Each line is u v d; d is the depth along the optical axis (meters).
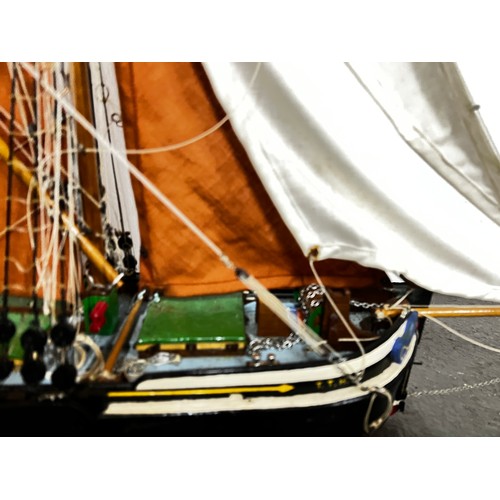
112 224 1.12
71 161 0.71
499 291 0.80
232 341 0.76
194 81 0.75
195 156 0.80
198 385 0.71
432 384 1.11
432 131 0.70
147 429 0.72
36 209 0.72
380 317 0.84
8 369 0.70
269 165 0.69
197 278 0.89
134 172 0.65
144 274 0.92
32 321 0.69
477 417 0.99
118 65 0.75
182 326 0.78
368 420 0.78
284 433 0.75
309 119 0.66
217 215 0.84
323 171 0.71
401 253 0.75
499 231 0.78
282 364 0.73
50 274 0.77
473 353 1.25
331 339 0.78
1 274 0.83
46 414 0.71
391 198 0.71
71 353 0.73
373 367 0.78
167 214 0.83
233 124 0.68
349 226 0.71
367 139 0.70
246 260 0.89
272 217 0.85
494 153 0.69
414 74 0.67
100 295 0.83
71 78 0.73
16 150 0.77
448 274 0.78
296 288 0.91
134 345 0.78
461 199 0.76
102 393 0.70
